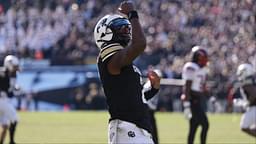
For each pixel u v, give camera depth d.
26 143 30.30
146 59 62.12
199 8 71.25
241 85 26.20
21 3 75.38
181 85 53.62
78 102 57.81
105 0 74.31
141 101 12.71
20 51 68.56
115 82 12.50
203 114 26.44
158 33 67.94
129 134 12.49
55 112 55.41
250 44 65.25
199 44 65.94
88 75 57.84
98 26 12.91
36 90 58.06
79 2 74.25
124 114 12.54
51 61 63.34
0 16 73.88
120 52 12.32
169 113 55.03
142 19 70.06
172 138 33.59
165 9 71.56
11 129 28.05
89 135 34.72
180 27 69.06
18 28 72.25
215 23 69.12
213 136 34.78
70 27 71.19
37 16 73.12
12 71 28.12
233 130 38.69
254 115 26.09
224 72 58.94
